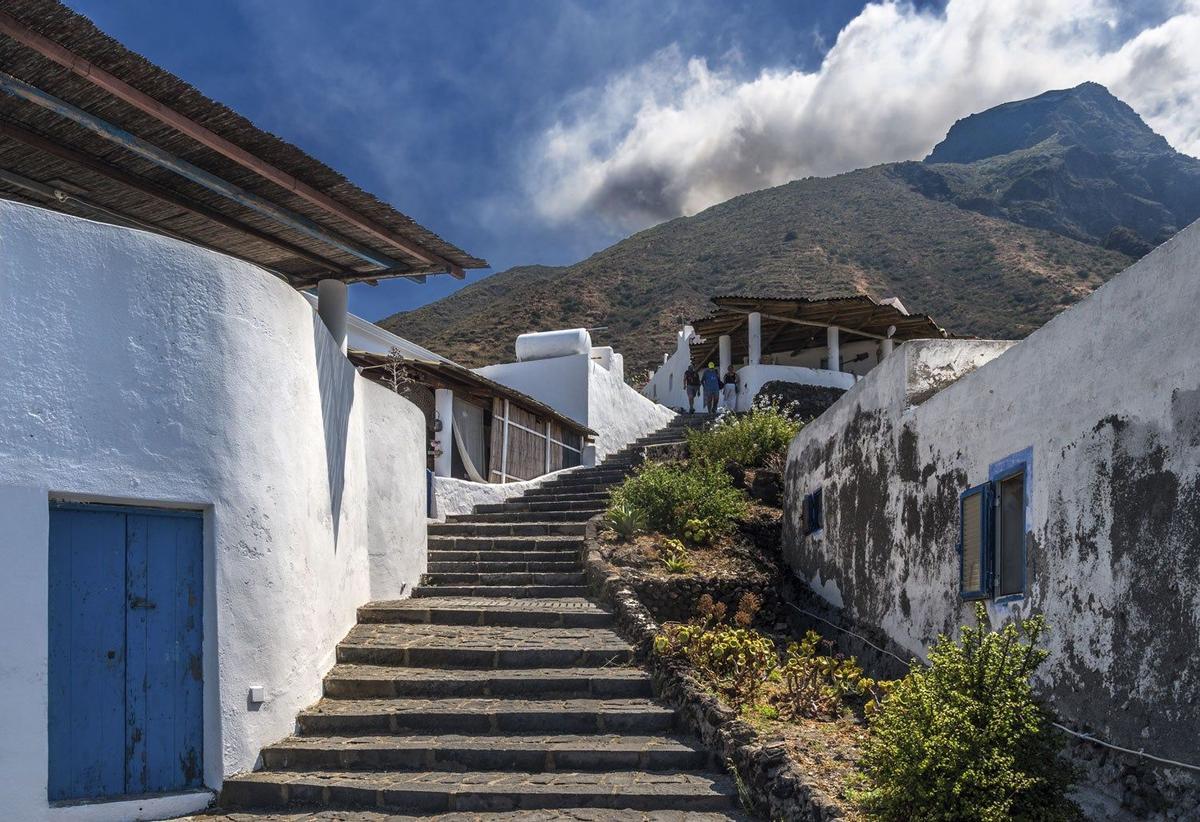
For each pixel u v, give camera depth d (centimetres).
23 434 605
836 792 575
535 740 743
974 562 759
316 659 825
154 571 672
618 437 2350
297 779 682
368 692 830
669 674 812
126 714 645
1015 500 718
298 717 770
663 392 3303
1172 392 515
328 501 888
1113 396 574
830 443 1196
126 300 666
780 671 843
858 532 1072
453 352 5797
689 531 1298
